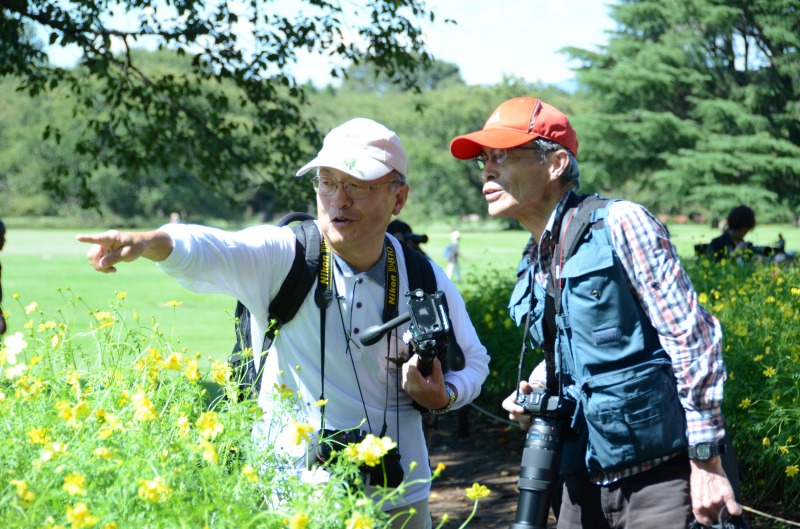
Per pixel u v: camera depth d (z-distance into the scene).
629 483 3.17
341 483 2.53
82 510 2.11
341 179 3.30
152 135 13.29
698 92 71.62
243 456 2.76
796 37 67.69
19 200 117.31
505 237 87.62
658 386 3.08
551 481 3.24
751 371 6.77
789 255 12.25
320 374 3.38
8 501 2.30
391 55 12.46
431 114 114.00
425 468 3.52
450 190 110.94
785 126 69.81
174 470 2.40
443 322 3.23
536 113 3.40
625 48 74.62
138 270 42.34
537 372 3.70
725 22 68.50
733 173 67.19
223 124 13.81
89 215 115.75
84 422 2.68
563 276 3.18
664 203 78.31
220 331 19.02
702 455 2.99
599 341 3.11
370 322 3.41
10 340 2.82
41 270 40.22
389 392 3.44
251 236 3.32
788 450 5.99
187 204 115.50
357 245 3.35
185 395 3.00
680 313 3.05
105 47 11.59
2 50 11.47
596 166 71.50
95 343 3.33
